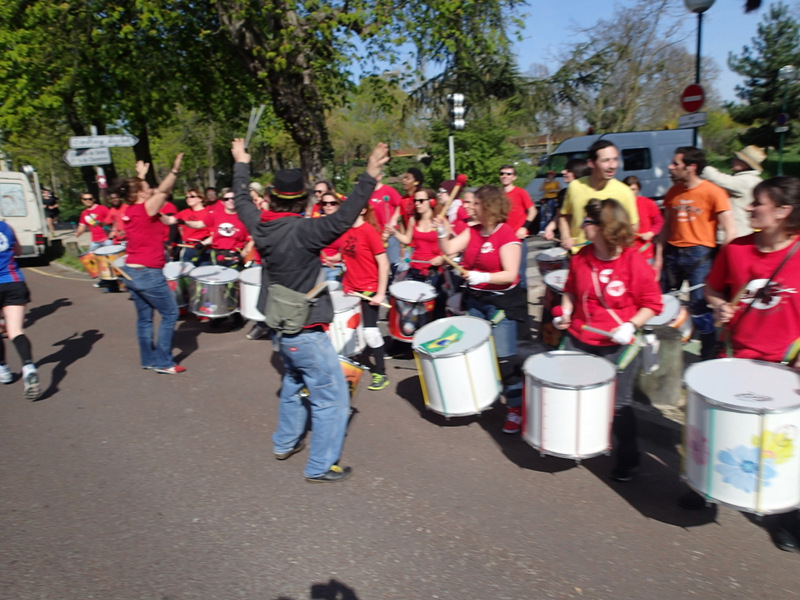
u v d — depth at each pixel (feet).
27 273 47.03
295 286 12.44
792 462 9.34
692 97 32.37
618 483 12.78
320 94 55.31
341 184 110.32
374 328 18.21
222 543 11.23
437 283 21.09
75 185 136.36
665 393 15.65
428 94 91.20
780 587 9.70
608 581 9.96
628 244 11.75
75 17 59.62
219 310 23.89
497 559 10.57
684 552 10.60
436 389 14.16
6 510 12.50
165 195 19.03
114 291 35.73
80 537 11.53
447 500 12.40
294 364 12.85
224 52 57.98
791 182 10.00
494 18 57.47
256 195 27.99
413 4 49.24
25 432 16.25
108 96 65.72
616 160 16.11
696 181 17.35
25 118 65.67
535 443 11.98
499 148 77.05
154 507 12.50
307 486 13.10
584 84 92.22
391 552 10.83
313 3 45.93
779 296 10.52
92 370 21.06
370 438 15.24
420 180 25.32
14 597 9.93
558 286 17.99
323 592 9.89
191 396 18.42
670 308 15.72
